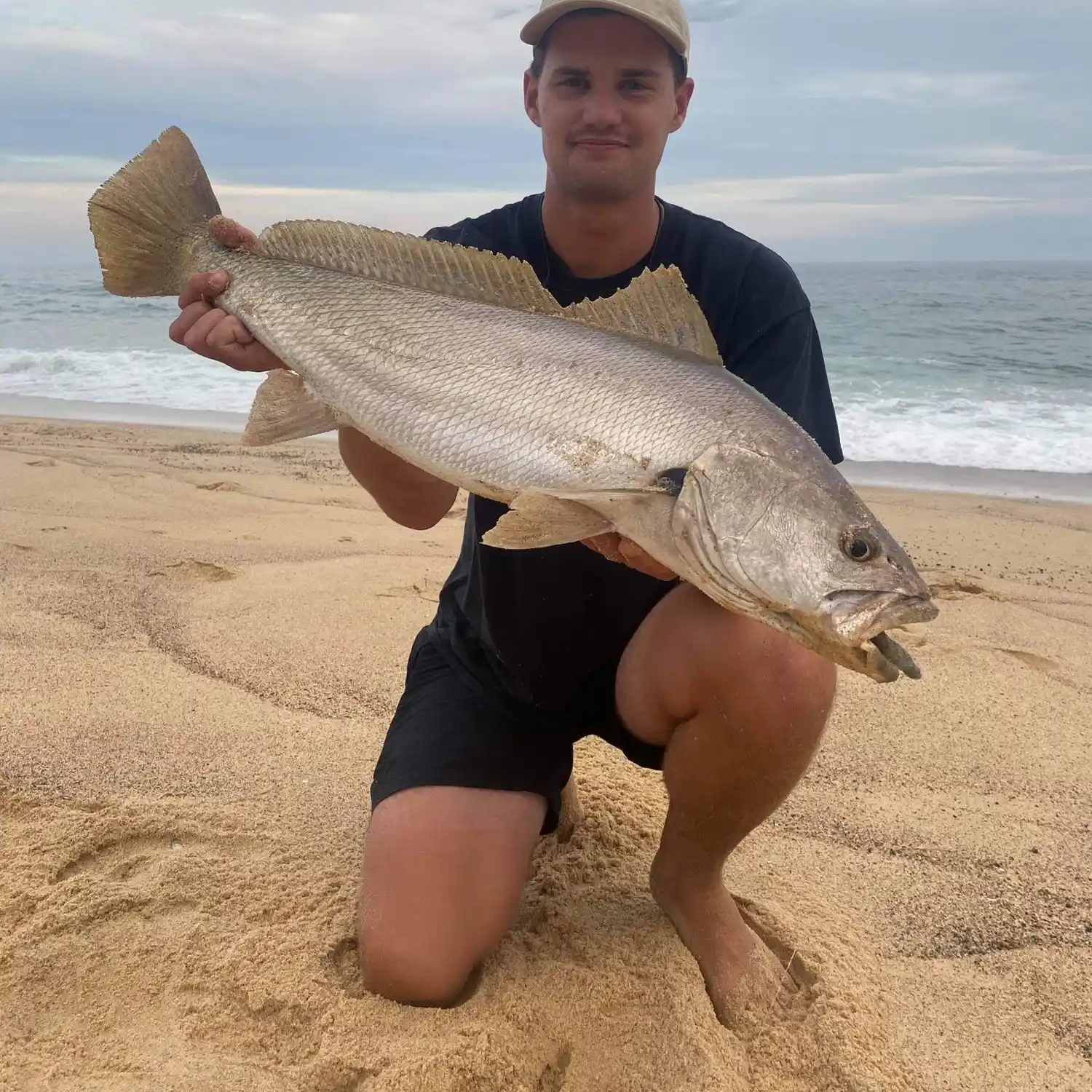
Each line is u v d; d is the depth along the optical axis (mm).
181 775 3717
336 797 3613
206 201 3025
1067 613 6012
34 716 4094
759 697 2543
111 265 3016
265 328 2893
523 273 2752
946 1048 2586
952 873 3320
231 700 4340
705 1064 2369
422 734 3037
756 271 3053
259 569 6133
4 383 16266
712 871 2814
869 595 2412
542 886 3129
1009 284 39531
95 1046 2453
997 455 11305
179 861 3135
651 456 2527
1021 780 3893
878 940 2992
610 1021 2535
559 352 2662
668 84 2979
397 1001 2570
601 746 4062
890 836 3520
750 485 2467
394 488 3148
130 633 5020
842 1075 2404
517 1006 2559
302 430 2904
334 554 6598
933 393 14711
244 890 3027
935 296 31797
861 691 4660
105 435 11586
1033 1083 2484
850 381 15789
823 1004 2609
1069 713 4465
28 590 5555
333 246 2910
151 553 6410
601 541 2734
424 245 2830
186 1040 2473
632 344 2654
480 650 3162
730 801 2676
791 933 2912
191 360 18703
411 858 2732
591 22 2869
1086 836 3531
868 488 9914
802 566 2438
